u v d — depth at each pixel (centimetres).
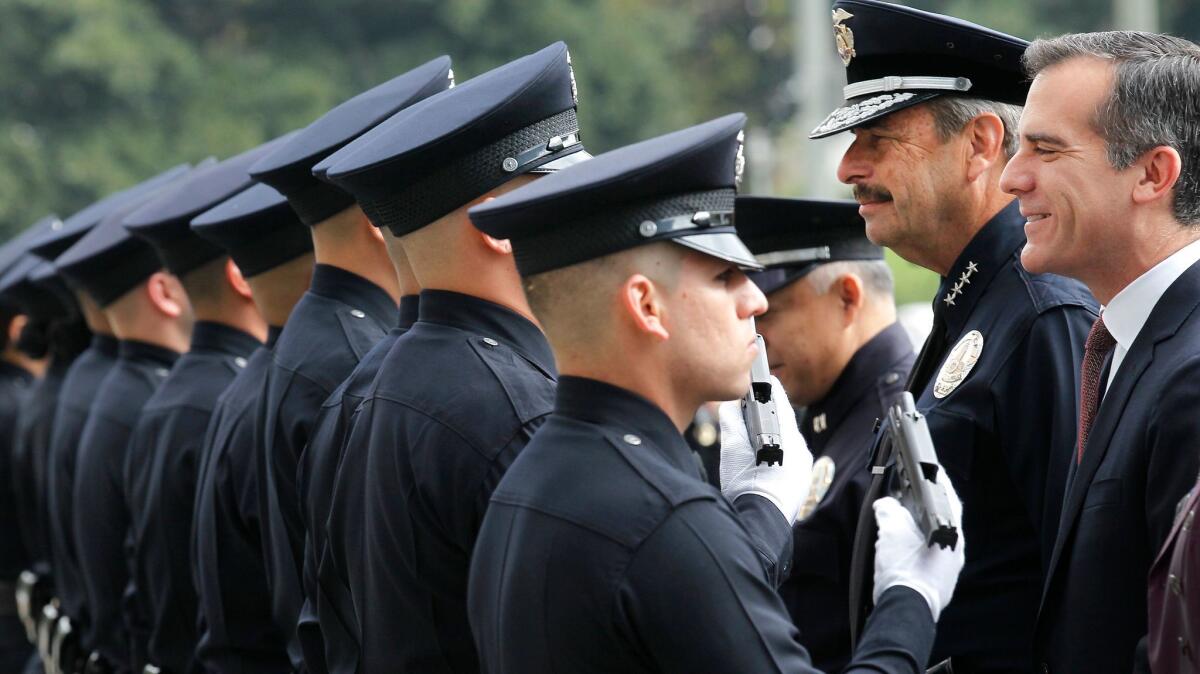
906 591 668
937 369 916
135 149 5088
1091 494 766
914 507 681
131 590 1348
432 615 795
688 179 673
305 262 1108
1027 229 799
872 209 923
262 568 1102
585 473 673
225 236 1109
